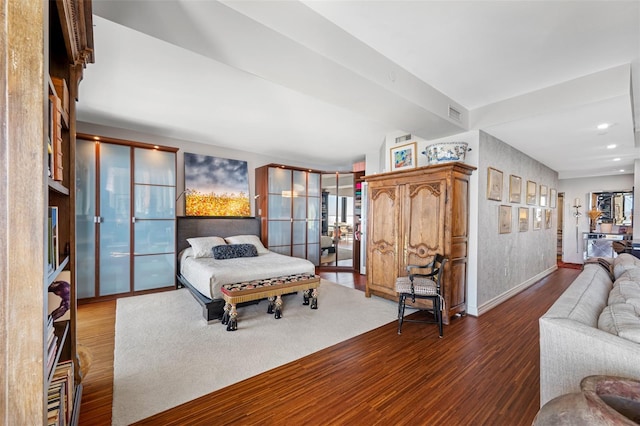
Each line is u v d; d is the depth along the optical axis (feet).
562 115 10.08
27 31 2.01
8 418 1.95
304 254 21.90
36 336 2.02
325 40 6.54
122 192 14.17
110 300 13.64
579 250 24.84
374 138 17.13
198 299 11.86
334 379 7.27
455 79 9.34
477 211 11.94
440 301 10.02
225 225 18.56
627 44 7.35
